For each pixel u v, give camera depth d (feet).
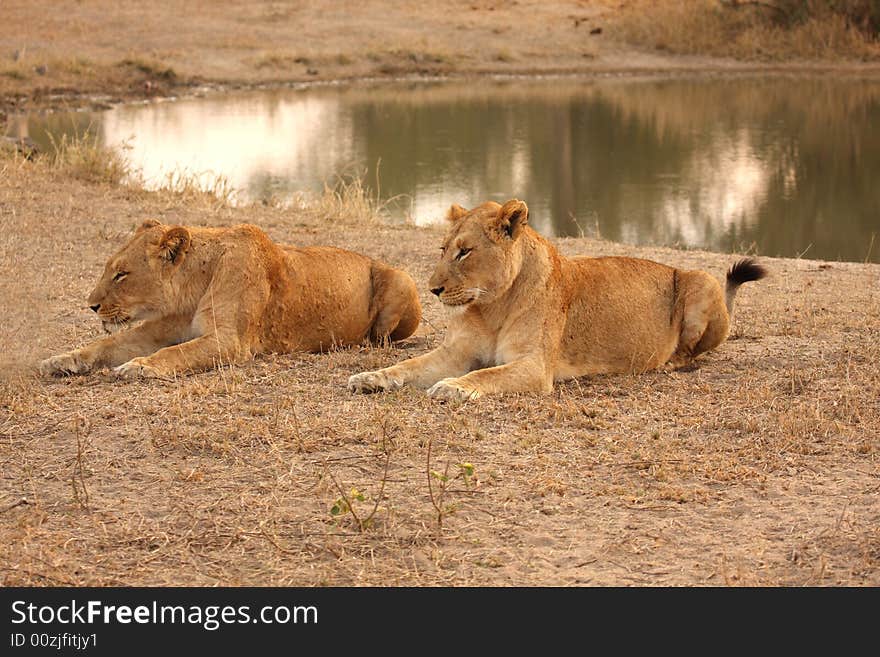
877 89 125.70
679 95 122.52
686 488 23.06
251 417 26.94
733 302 35.94
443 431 26.03
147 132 95.76
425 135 97.66
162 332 32.19
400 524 21.31
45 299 37.50
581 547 20.56
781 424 26.48
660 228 67.00
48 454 24.79
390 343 35.88
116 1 153.38
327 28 147.23
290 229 53.98
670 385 30.53
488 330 30.30
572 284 31.12
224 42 138.00
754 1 155.94
